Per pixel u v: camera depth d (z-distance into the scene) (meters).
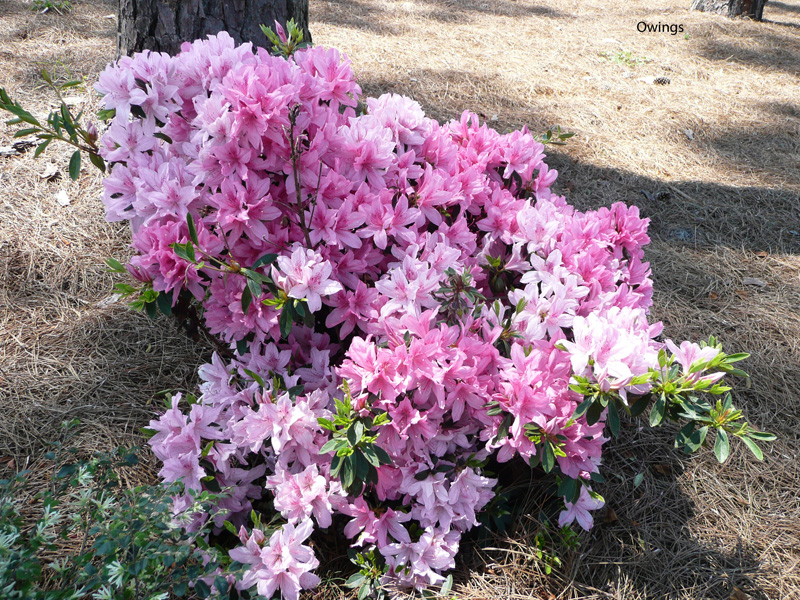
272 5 3.12
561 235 2.06
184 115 1.77
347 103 1.92
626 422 2.45
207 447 1.72
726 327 3.02
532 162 2.26
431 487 1.73
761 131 5.12
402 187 1.91
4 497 1.47
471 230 2.27
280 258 1.57
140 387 2.42
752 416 2.54
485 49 6.70
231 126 1.57
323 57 1.83
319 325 2.10
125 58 1.73
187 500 1.70
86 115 3.83
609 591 1.84
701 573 1.93
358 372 1.62
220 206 1.64
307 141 1.82
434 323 1.84
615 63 6.54
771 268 3.50
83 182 3.43
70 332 2.63
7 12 5.84
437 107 4.96
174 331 2.68
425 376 1.60
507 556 1.88
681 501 2.17
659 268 3.44
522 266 1.98
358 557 1.77
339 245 1.76
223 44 1.80
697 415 1.55
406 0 8.55
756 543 2.04
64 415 2.26
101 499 1.58
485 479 1.78
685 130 5.04
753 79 6.39
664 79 6.06
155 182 1.65
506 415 1.69
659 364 1.60
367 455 1.54
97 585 1.35
